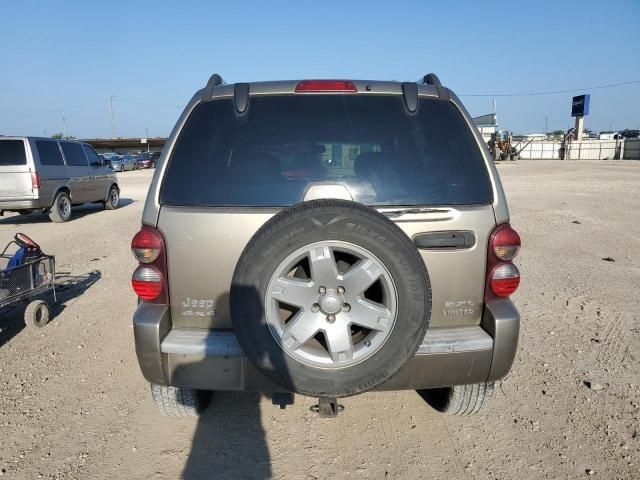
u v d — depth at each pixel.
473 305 2.67
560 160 47.00
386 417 3.34
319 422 3.29
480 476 2.74
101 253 8.41
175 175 2.68
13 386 3.80
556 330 4.76
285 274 2.35
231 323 2.43
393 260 2.31
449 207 2.61
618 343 4.44
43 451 2.99
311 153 2.75
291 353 2.37
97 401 3.58
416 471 2.79
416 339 2.36
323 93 2.84
